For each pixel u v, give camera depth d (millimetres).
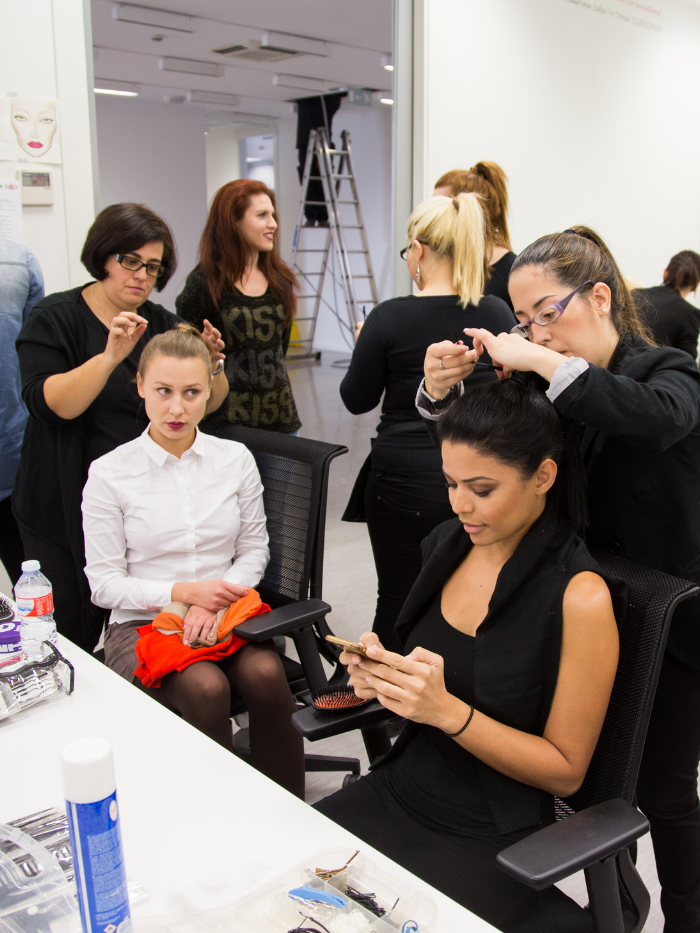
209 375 1738
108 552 1737
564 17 4410
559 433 1129
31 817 941
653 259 5816
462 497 1120
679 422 1129
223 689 1562
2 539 2479
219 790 1010
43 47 2387
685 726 1310
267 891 824
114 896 687
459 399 1135
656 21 5234
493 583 1188
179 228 9656
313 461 1836
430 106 3701
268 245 2748
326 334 10703
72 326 1972
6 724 1167
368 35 6266
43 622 1469
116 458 1740
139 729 1151
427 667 1021
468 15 3791
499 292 2787
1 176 2361
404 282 3885
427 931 783
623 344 1272
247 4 5395
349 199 10023
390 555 2219
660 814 1370
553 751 1072
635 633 1082
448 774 1187
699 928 1419
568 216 4855
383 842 1137
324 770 2031
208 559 1812
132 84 8180
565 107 4594
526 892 1049
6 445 2320
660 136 5555
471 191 2678
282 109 9953
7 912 791
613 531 1281
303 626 1635
